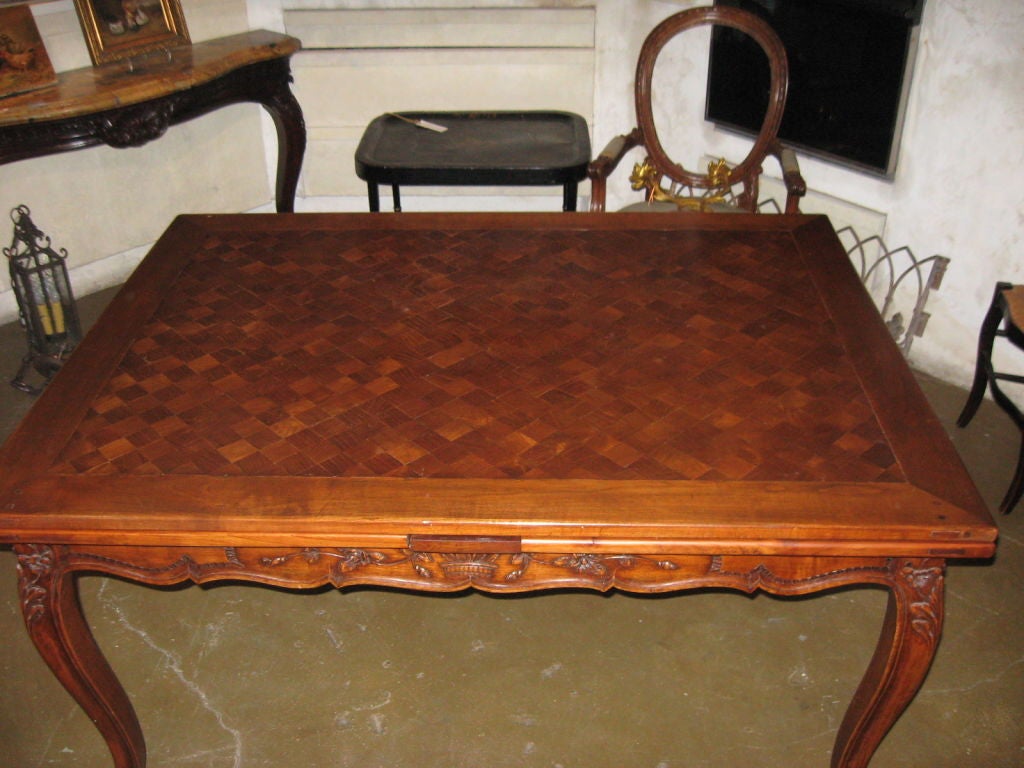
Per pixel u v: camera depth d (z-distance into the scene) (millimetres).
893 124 2658
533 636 2039
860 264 2932
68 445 1517
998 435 2584
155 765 1763
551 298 1924
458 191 3691
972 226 2588
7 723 1853
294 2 3291
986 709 1853
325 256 2107
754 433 1516
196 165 3424
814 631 2045
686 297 1923
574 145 2809
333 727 1834
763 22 2453
